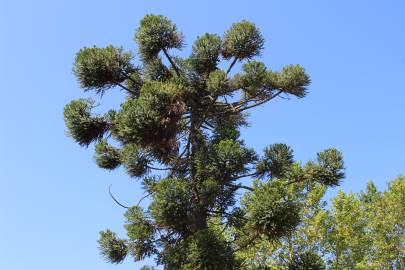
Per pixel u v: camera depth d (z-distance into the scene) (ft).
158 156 50.62
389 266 99.45
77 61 50.21
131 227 49.03
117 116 45.11
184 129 49.78
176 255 44.39
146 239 49.32
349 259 86.17
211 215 47.70
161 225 44.65
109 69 50.52
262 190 40.93
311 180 51.88
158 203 42.96
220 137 50.19
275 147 50.70
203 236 41.50
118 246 51.75
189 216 44.16
